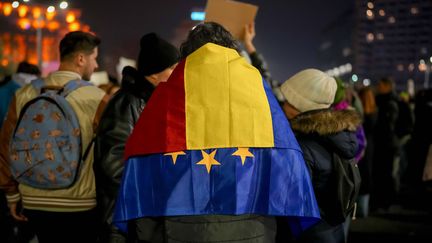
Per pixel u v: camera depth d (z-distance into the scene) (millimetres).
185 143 1918
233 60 2014
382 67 133375
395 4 132875
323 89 2939
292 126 2896
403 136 7645
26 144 2920
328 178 2803
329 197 2809
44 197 2961
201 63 1988
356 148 2844
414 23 131750
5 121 3158
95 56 3264
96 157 2709
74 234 3018
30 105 2953
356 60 135375
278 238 2275
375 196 7742
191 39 2152
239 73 1990
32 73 5891
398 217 7402
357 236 6301
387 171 7695
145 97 2854
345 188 2793
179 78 1991
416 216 7469
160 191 1911
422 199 8695
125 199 1943
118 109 2768
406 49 132125
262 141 1954
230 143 1930
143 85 2881
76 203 2967
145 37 2926
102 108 3059
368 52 135000
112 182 2656
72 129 2902
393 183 7766
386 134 7621
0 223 4910
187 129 1930
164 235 1919
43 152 2893
